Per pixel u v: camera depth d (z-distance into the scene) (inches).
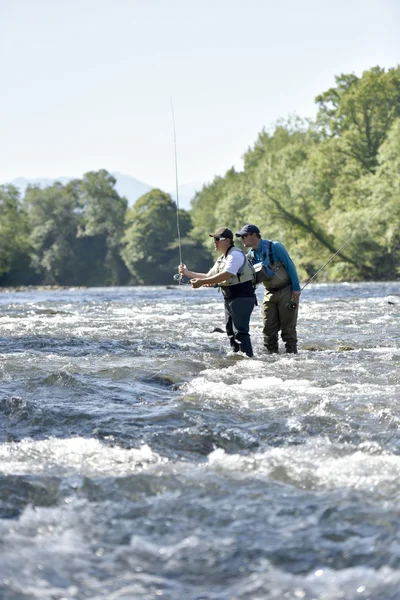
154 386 581.0
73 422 443.8
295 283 786.2
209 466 348.5
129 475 327.9
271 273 772.0
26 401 472.7
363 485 311.3
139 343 863.7
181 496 302.5
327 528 265.4
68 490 311.1
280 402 491.5
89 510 288.0
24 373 619.2
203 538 258.8
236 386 557.6
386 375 604.7
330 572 229.6
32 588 216.7
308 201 5369.1
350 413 455.5
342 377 603.5
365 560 237.8
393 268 5068.9
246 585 222.1
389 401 487.2
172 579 227.1
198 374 627.8
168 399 522.6
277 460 354.6
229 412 464.4
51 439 404.8
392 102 5605.3
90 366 665.0
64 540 255.9
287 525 269.3
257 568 234.4
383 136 5526.6
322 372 632.4
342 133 5713.6
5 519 280.7
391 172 4655.5
